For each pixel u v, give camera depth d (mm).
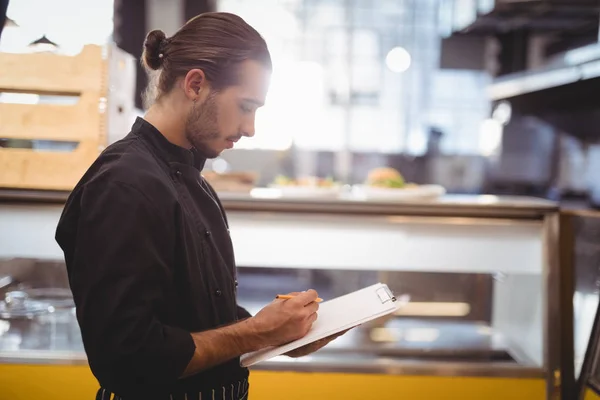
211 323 1171
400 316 2184
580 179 4836
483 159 5254
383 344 2064
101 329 974
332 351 2014
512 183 5203
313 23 5242
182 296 1114
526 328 2076
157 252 1027
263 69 1132
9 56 1879
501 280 2158
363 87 5305
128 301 977
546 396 1950
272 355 1130
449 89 5324
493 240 2033
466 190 5262
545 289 1977
